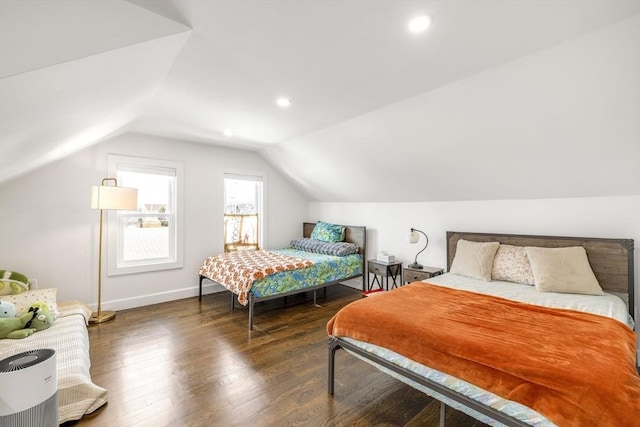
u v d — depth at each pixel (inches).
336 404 72.6
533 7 53.6
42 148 82.4
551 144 91.0
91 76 51.8
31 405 48.9
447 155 114.0
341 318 75.8
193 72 79.9
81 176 129.0
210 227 167.9
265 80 84.6
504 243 119.0
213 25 57.9
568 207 106.9
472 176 118.8
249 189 191.3
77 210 128.1
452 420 67.1
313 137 142.0
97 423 64.7
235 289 125.2
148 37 50.3
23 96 42.8
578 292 90.9
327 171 166.9
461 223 137.0
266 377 84.2
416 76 81.2
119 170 140.7
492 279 110.7
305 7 52.8
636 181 90.0
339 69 77.4
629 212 95.0
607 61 65.7
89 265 131.1
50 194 122.0
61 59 38.8
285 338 111.0
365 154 136.4
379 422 66.2
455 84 85.0
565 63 69.2
